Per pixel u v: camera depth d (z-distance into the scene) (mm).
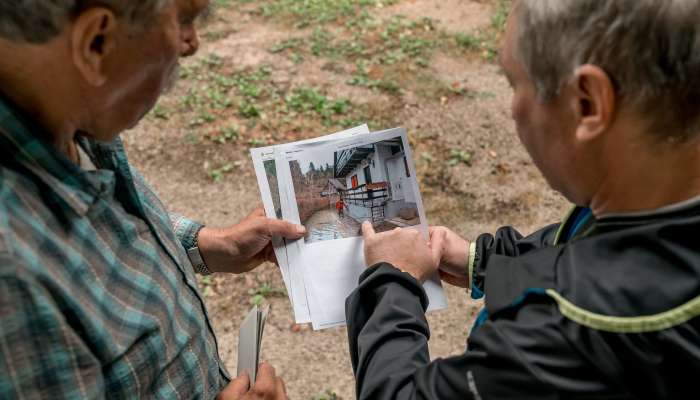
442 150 4270
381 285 1336
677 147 851
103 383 994
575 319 874
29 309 846
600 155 912
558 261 957
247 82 4844
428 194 3953
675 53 786
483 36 5492
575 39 843
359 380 1224
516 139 4367
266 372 1425
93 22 861
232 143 4293
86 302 971
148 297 1113
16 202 887
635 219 901
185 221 1748
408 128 4434
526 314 944
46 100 921
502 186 4020
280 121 4465
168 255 1248
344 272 1681
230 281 3412
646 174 879
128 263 1101
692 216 855
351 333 1344
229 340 3162
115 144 1163
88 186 1003
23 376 866
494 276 1026
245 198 3941
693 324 817
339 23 5645
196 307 1330
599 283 877
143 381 1096
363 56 5172
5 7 811
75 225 979
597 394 867
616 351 846
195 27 1071
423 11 5871
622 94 841
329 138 1770
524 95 982
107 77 939
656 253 857
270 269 3469
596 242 915
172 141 4309
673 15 773
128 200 1179
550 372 889
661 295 831
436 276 1611
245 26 5590
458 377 994
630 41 800
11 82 894
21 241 860
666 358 824
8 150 913
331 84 4832
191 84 4816
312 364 3074
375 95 4727
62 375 903
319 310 1651
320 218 1725
